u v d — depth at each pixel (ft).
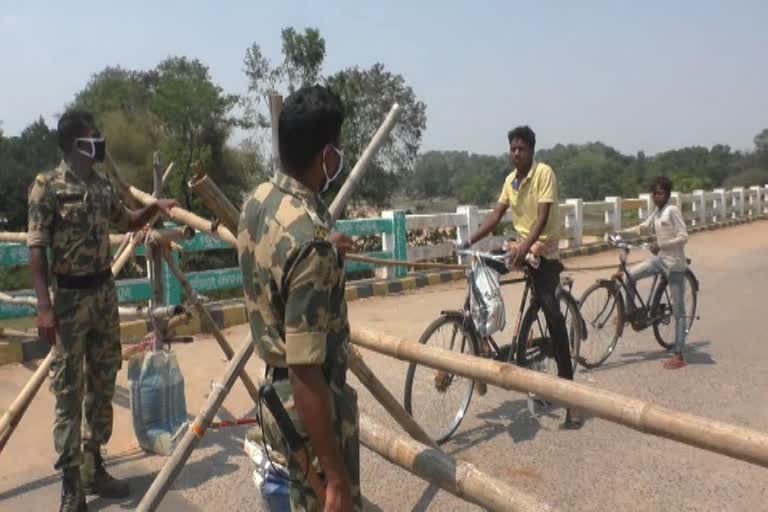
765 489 13.03
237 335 24.23
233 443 15.19
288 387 7.21
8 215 93.76
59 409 11.87
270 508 8.35
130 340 23.12
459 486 9.18
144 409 14.70
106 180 12.59
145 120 76.43
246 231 7.03
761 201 85.56
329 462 6.62
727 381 19.47
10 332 21.83
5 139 108.06
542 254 16.06
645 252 49.93
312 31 60.59
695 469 13.91
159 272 14.94
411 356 11.28
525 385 9.40
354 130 63.67
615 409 8.26
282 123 7.00
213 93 71.97
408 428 11.24
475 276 15.51
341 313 7.22
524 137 16.11
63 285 11.85
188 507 12.45
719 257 47.67
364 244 40.63
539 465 14.21
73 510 11.86
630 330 25.61
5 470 13.89
